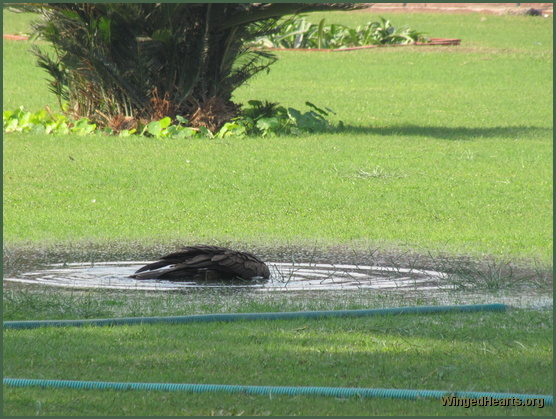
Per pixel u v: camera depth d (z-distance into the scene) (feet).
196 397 33.12
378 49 214.28
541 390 34.24
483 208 82.12
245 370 36.14
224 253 55.72
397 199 85.35
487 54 211.61
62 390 33.88
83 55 114.32
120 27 113.80
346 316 45.80
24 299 48.75
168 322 44.04
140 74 116.37
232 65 122.62
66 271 58.23
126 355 38.01
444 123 138.10
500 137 123.54
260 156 104.99
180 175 94.32
